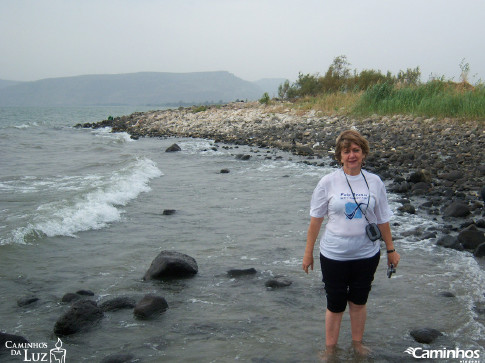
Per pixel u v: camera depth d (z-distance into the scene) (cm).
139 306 439
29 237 666
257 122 2823
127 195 997
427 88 2359
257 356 366
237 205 931
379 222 372
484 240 631
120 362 352
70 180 1167
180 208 902
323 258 372
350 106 2631
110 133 3180
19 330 411
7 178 1203
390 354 367
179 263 534
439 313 438
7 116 7144
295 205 930
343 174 365
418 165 1280
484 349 373
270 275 547
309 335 400
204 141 2397
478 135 1662
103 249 645
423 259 589
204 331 408
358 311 380
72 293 477
